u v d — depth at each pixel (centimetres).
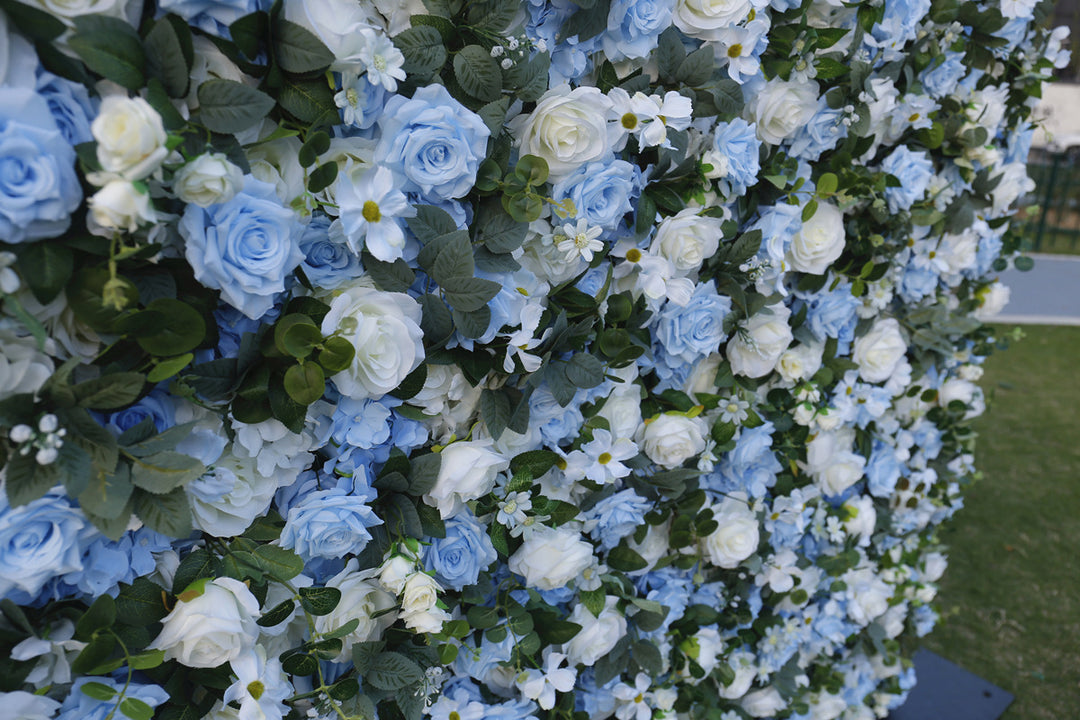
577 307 109
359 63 90
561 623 115
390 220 93
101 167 81
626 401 116
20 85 80
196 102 87
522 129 102
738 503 130
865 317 141
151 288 86
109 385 83
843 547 150
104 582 88
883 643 165
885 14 126
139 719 89
